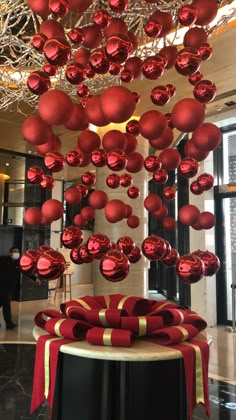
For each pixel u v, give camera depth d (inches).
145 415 68.9
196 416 126.2
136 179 200.1
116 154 90.8
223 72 172.9
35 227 442.0
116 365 69.7
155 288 528.4
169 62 86.1
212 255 86.9
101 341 67.1
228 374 172.7
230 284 302.0
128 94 65.2
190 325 75.2
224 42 145.0
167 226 119.0
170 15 83.7
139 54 113.2
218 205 309.7
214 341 241.9
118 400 68.7
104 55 72.9
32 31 135.2
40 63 119.9
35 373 74.1
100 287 199.8
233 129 303.1
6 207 445.7
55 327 73.4
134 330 71.0
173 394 71.7
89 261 101.3
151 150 214.4
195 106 68.4
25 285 416.2
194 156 93.0
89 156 107.6
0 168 409.7
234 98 208.8
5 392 142.6
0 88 140.5
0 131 272.7
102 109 66.5
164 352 63.9
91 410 69.9
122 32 75.4
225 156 313.9
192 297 300.4
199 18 74.2
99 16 73.4
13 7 97.6
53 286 525.7
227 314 299.3
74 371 72.3
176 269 76.5
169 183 391.5
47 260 75.4
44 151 99.9
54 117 67.6
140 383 69.5
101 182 199.3
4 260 260.1
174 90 94.2
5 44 110.8
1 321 286.7
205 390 68.3
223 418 125.1
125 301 83.4
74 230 102.0
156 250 86.0
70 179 540.1
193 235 302.4
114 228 195.9
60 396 73.3
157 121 77.6
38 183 113.1
